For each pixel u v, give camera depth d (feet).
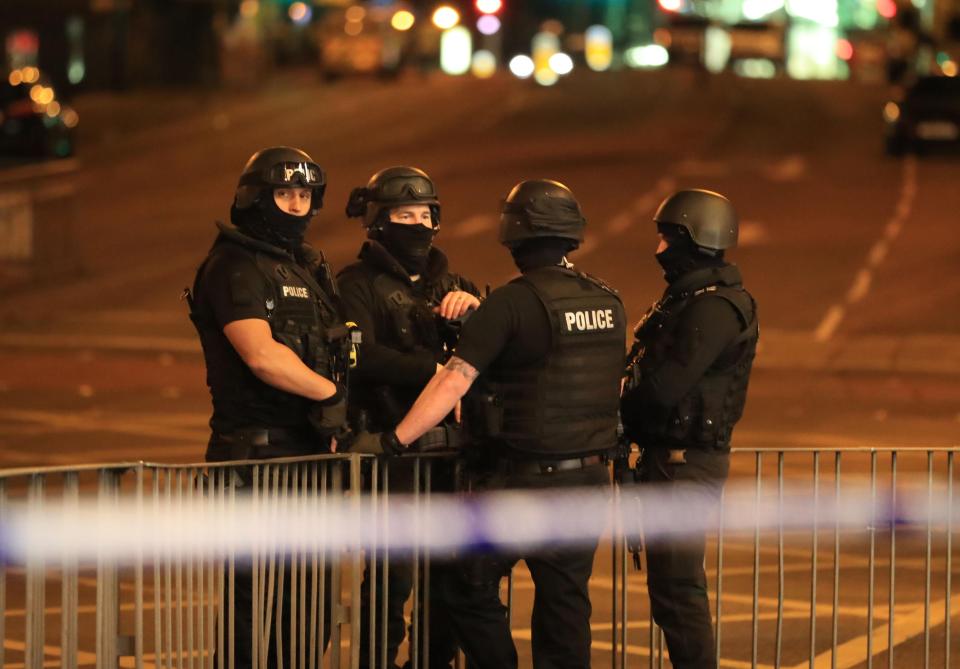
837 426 207.82
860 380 250.57
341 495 78.18
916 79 528.63
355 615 77.97
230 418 79.25
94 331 283.79
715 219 80.94
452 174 478.18
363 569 86.63
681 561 81.66
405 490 82.53
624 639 84.12
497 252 353.31
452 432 82.79
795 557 134.92
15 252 342.85
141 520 67.51
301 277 79.36
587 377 78.43
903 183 463.01
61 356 267.39
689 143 561.43
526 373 77.97
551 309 77.51
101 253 367.66
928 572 87.81
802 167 498.28
